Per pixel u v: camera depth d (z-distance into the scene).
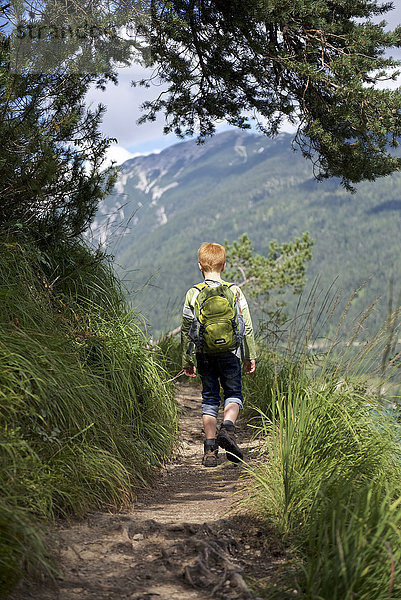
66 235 5.11
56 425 3.38
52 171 4.11
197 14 7.13
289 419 3.58
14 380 3.10
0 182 4.13
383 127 7.06
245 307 4.62
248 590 2.28
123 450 4.09
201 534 2.94
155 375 5.22
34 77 4.42
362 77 7.35
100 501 3.30
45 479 2.88
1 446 2.70
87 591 2.23
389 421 3.80
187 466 4.92
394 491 3.20
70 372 3.77
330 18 7.61
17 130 4.01
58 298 4.77
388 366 3.52
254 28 7.27
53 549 2.50
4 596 2.02
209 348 4.44
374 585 2.19
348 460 3.43
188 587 2.34
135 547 2.74
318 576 2.27
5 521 2.21
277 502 3.18
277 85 7.94
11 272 4.25
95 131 4.83
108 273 5.55
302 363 4.22
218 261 4.76
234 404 4.50
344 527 2.37
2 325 3.55
